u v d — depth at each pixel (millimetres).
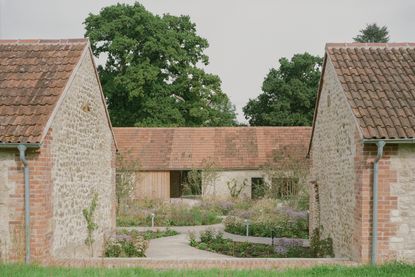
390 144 11469
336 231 14281
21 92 12336
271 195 31078
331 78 14758
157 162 35250
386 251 11500
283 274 10281
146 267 11172
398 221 11508
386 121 11516
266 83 52969
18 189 11289
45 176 11438
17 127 11250
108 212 18188
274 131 37469
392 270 10414
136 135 37594
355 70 13422
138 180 32594
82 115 14602
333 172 14680
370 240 11555
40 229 11297
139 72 40438
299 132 37250
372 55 14078
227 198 33562
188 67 43531
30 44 14227
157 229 23609
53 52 13883
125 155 32344
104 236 17438
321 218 16547
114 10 43031
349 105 12141
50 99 12070
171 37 42219
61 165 12680
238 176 35031
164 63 43625
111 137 18672
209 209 29703
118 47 41062
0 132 11125
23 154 10969
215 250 18297
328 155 15359
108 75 44031
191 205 31203
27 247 11227
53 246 12086
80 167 14477
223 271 10648
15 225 11305
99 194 16828
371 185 11531
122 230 21453
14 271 10055
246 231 22641
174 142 36781
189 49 44781
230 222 24266
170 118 42562
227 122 50719
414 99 12281
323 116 16094
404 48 14352
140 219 26609
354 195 12188
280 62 53594
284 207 27531
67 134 13156
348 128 12820
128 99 42500
